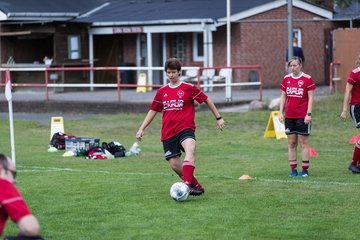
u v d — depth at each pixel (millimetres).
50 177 18266
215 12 45906
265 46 47375
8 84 18281
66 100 39719
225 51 47281
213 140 27172
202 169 19641
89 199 15141
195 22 44875
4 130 32125
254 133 28688
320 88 45656
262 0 47812
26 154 23797
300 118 17641
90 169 19938
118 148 22859
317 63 49188
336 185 16484
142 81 47344
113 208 14219
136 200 14930
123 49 51469
